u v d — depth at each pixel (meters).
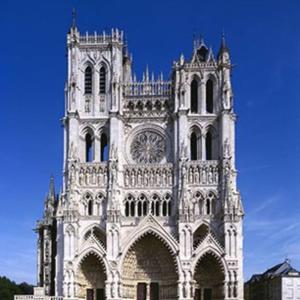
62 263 128.00
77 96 138.12
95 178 133.12
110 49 140.50
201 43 146.50
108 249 127.25
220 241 128.88
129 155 137.25
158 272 131.62
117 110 135.50
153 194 132.62
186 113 134.88
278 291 149.50
